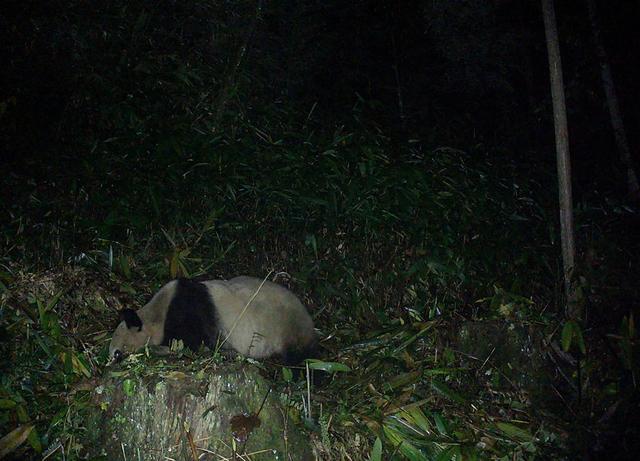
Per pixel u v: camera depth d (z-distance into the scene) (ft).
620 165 25.85
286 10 26.05
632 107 26.71
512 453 12.37
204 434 10.18
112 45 22.48
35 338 12.40
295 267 17.13
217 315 12.69
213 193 18.19
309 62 25.79
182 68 22.52
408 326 14.30
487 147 26.86
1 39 19.84
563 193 15.76
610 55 25.59
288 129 22.36
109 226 15.96
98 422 10.75
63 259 14.71
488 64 24.58
